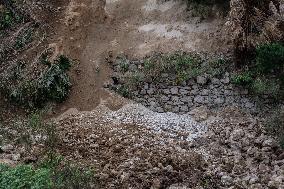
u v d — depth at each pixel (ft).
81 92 51.49
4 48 52.54
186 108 50.39
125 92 51.39
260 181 40.01
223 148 44.62
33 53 52.60
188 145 45.14
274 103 49.39
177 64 50.88
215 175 40.93
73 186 37.19
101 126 47.21
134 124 48.01
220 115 49.26
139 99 51.08
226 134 46.26
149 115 49.65
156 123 48.44
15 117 49.29
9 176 36.27
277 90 49.03
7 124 48.08
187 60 50.96
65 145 43.70
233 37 48.91
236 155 43.29
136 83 51.26
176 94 50.62
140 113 49.73
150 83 51.11
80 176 38.06
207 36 52.44
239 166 41.52
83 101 50.96
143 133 46.47
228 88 50.03
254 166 41.96
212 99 50.19
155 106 50.78
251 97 49.70
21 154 41.60
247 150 43.73
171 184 39.96
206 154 43.96
